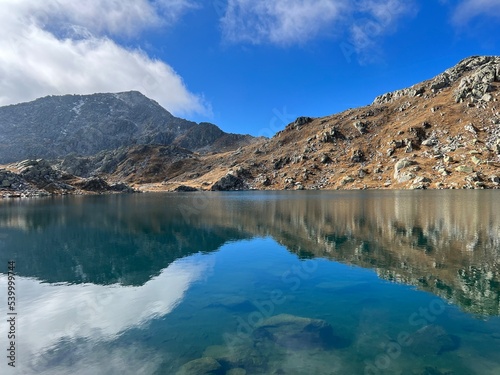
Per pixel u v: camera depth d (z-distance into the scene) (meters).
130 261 34.41
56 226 59.78
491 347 14.99
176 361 14.42
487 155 167.38
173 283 26.58
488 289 23.00
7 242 45.03
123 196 185.25
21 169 199.62
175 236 48.91
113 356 14.98
